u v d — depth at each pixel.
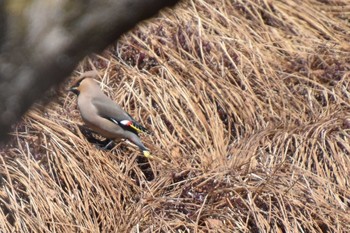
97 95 11.51
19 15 3.59
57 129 11.73
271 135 12.00
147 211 10.91
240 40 13.55
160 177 11.48
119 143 11.88
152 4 3.57
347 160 11.61
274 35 13.95
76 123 11.95
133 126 11.62
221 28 13.70
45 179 11.23
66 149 11.53
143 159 11.86
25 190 11.14
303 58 13.56
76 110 12.12
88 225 10.91
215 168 11.40
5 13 3.60
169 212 10.90
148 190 11.27
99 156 11.59
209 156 11.80
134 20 3.60
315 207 10.75
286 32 14.14
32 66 3.61
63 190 11.22
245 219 10.67
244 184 10.94
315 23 14.36
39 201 10.99
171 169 11.56
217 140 12.04
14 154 11.39
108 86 12.73
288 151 11.73
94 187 11.29
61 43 3.60
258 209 10.61
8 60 3.61
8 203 10.95
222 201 10.88
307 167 11.56
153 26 13.41
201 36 13.35
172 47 13.25
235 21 13.95
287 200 10.77
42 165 11.40
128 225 10.76
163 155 11.90
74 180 11.33
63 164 11.37
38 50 3.60
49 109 11.94
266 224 10.50
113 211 11.13
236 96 12.63
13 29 3.60
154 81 12.75
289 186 10.90
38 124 11.68
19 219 10.80
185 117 12.30
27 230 10.75
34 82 3.63
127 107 12.45
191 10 13.78
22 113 3.65
